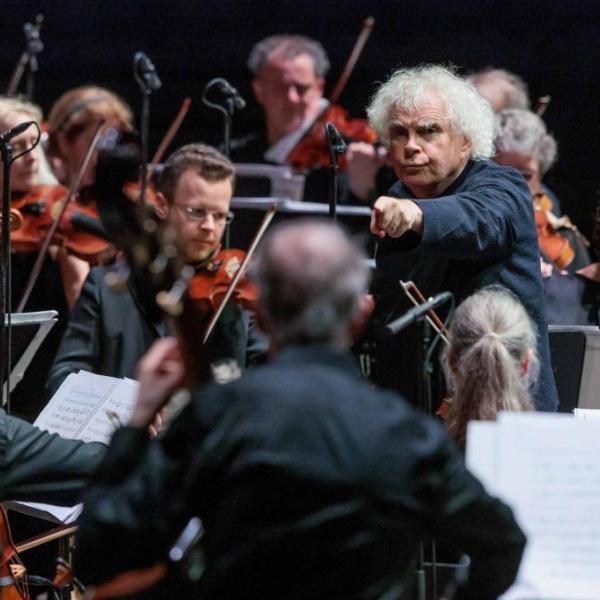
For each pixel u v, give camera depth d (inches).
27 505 500.7
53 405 538.9
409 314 461.4
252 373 324.2
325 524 307.3
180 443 319.9
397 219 501.7
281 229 335.9
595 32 1119.6
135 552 317.7
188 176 657.6
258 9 1170.0
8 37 1177.4
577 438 348.8
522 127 808.3
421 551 438.0
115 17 1188.5
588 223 1080.8
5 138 568.1
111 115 861.2
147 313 629.6
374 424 314.2
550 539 344.5
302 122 965.2
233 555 308.8
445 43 1134.4
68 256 770.2
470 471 327.9
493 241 528.1
